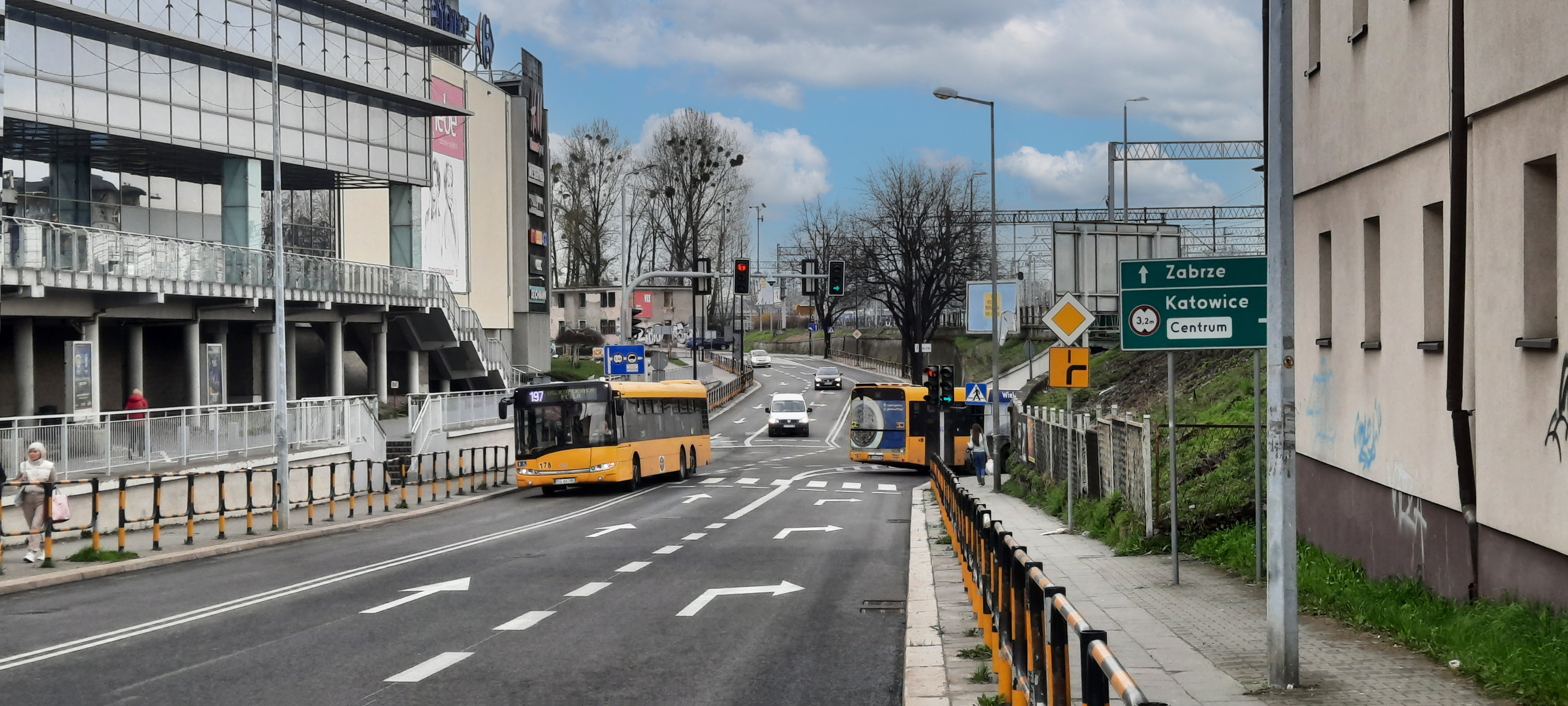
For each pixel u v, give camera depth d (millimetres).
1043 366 59250
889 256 89062
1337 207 14039
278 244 25453
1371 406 12773
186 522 26000
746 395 94875
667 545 21375
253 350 47969
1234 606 12156
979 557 11609
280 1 42344
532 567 18047
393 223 50281
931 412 47000
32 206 39219
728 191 107188
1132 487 19750
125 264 32312
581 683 9617
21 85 33781
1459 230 10281
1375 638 9766
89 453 23469
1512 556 9383
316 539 24188
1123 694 3674
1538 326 9180
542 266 77188
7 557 19375
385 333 50594
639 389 38625
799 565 18172
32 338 33312
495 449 38719
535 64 76062
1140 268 13422
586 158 108375
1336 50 14016
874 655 10836
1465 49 10211
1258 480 13703
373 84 46812
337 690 9359
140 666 10484
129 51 37031
